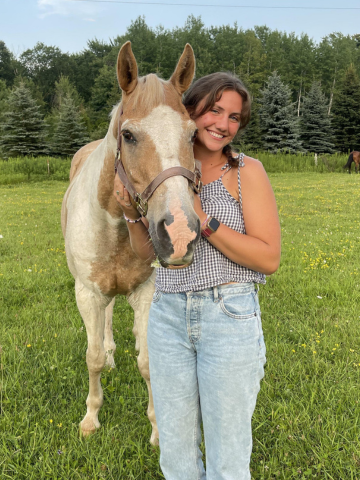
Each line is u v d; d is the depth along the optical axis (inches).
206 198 58.6
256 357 56.1
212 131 58.3
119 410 96.3
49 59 2608.3
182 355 58.5
